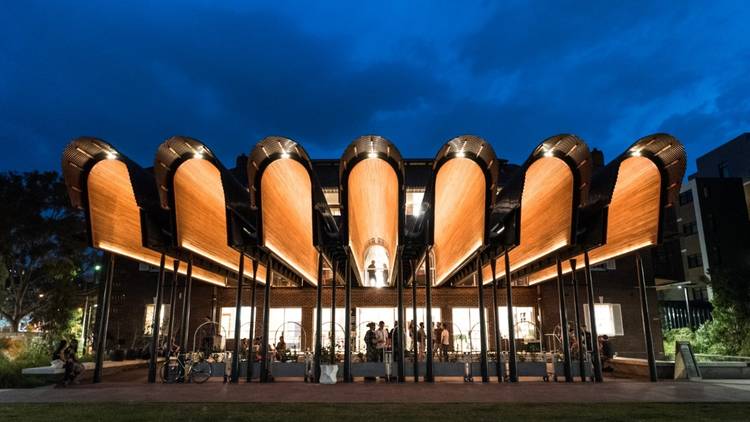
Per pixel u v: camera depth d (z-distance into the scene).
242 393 11.95
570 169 13.90
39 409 9.49
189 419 8.33
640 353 26.23
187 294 17.56
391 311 26.69
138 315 26.42
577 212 14.16
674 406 9.80
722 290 24.33
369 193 16.88
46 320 27.91
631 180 15.29
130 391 12.38
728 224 41.56
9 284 29.27
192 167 14.66
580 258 19.56
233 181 15.27
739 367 15.82
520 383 14.36
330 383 14.41
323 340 25.72
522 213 18.52
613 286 27.08
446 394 11.73
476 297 26.78
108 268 15.85
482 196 14.55
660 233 14.53
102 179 14.76
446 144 13.32
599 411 9.14
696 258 42.16
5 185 28.16
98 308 26.59
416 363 15.06
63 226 28.64
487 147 13.26
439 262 26.22
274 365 16.12
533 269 20.55
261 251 16.94
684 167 13.65
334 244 18.23
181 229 15.08
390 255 25.33
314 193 14.73
